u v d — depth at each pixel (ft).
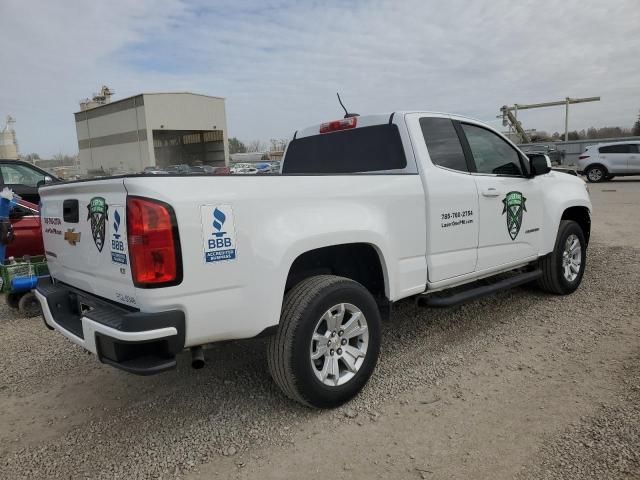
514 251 15.65
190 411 11.02
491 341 14.28
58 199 11.08
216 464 9.09
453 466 8.72
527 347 13.70
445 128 14.02
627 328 14.53
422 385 11.78
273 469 8.89
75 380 12.90
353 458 9.10
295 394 10.20
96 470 9.05
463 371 12.42
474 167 14.48
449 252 13.47
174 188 8.55
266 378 12.53
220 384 12.28
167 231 8.39
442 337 14.79
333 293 10.35
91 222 9.76
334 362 10.74
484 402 10.84
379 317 11.50
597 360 12.54
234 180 9.29
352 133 14.52
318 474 8.69
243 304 9.30
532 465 8.60
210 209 8.84
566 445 9.07
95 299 10.17
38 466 9.23
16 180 26.61
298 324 9.93
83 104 234.17
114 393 12.07
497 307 17.26
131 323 8.28
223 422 10.50
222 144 218.18
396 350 13.94
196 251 8.69
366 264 12.37
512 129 140.26
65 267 11.25
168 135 221.87
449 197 13.21
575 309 16.58
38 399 11.91
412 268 12.46
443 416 10.37
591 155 73.87
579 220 19.77
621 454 8.70
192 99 204.95
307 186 10.38
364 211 11.27
